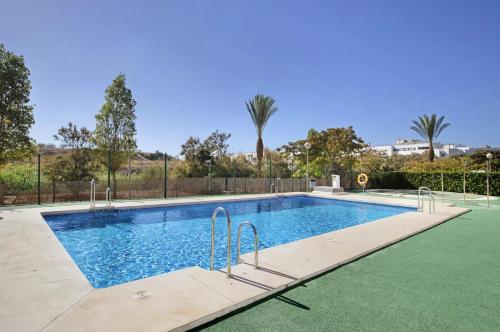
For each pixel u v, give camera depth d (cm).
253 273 379
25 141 1205
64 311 272
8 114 1150
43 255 463
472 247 550
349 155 2247
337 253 481
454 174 2039
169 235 795
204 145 2314
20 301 295
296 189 1989
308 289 343
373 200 1438
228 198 1420
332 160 2253
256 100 2153
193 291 318
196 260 589
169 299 297
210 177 1670
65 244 699
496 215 962
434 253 508
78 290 323
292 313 282
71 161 1515
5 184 1153
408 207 1266
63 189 1227
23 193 1146
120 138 1496
